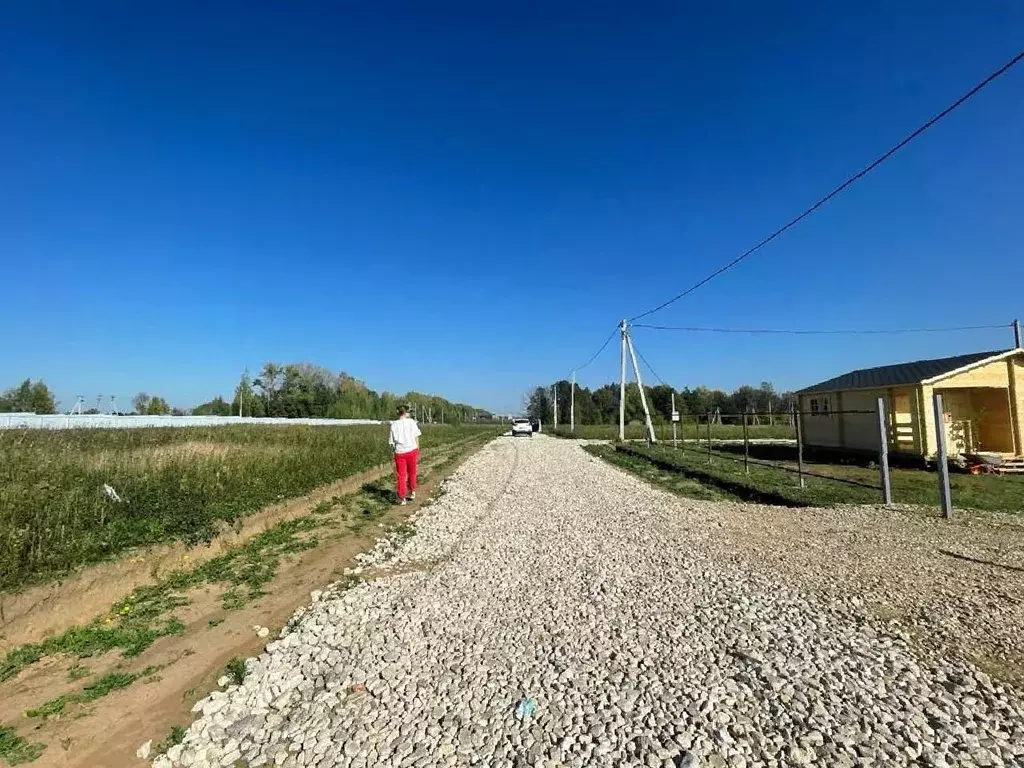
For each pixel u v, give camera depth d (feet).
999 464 50.93
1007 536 27.32
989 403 60.13
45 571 17.88
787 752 11.02
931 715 12.15
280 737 12.00
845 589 20.20
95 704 13.23
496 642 16.40
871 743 11.20
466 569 24.18
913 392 57.47
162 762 11.13
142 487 26.84
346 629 17.66
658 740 11.51
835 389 70.44
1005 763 10.63
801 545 26.73
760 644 15.78
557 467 68.69
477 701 13.14
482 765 10.89
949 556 24.00
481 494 46.01
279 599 20.62
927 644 15.57
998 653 14.94
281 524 32.22
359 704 13.19
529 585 21.77
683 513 36.47
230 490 31.01
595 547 27.66
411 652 15.87
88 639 16.57
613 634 16.76
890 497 36.76
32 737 11.84
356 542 29.04
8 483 23.25
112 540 21.48
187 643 16.75
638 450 84.84
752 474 52.54
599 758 10.99
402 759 11.15
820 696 13.00
